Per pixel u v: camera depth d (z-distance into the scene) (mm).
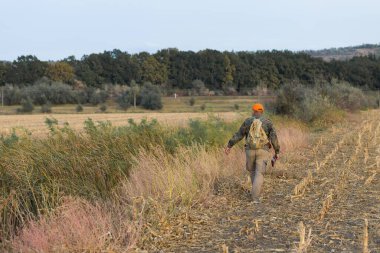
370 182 9688
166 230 6430
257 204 8047
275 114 28234
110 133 10945
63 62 95500
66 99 78688
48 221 6773
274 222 6859
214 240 6062
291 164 12328
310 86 37719
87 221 6336
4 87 78312
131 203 7781
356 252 5461
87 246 5586
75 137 10305
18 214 7637
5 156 8727
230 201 8258
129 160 9883
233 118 19688
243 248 5703
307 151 15039
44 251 5602
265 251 5559
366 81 87562
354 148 15641
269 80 94125
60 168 8945
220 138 13508
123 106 70562
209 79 99312
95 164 9391
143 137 11375
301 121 27188
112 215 7164
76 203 7281
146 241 6000
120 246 5840
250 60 99625
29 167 8641
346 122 29453
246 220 7023
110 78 98375
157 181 8320
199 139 12711
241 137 8797
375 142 16422
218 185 9508
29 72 91000
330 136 20172
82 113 60812
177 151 10789
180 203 7781
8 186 8211
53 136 10242
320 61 95125
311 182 9742
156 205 6945
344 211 7387
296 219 6992
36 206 7938
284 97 28750
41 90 77375
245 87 97312
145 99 71938
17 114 57969
